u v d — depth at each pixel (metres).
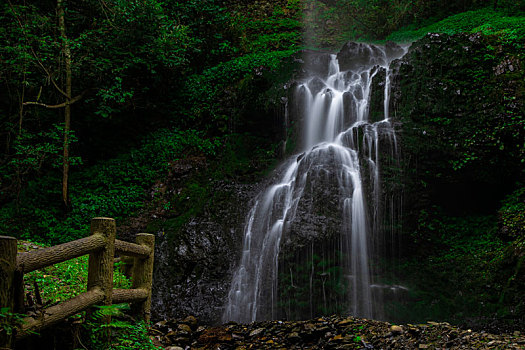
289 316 8.14
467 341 5.12
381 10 17.16
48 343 3.60
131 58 12.08
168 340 6.60
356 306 8.11
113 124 12.91
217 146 12.04
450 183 9.32
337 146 9.65
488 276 7.99
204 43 14.70
